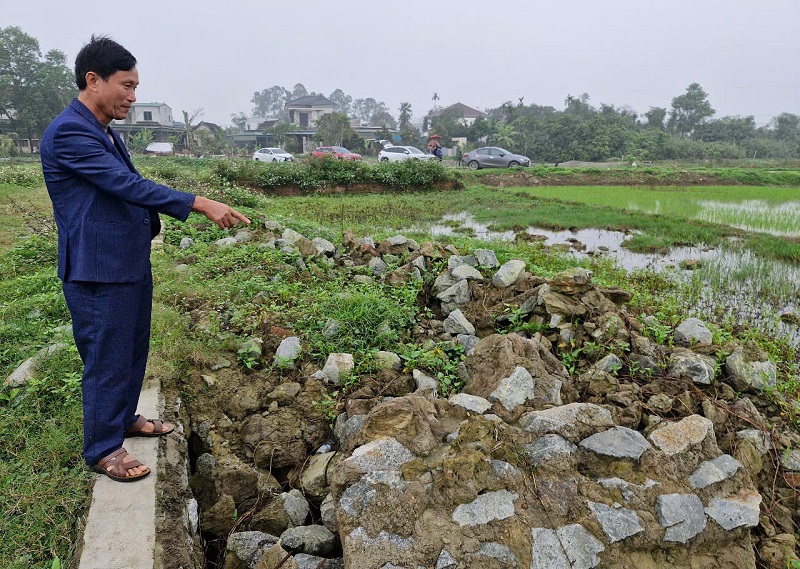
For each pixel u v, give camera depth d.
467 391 4.16
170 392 4.00
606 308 5.46
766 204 19.22
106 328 2.82
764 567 3.28
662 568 2.88
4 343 4.59
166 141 58.19
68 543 2.74
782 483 3.88
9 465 3.21
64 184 2.75
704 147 54.78
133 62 2.86
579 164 47.06
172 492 3.08
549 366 4.39
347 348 4.89
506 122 61.47
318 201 18.28
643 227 13.65
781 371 5.74
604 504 2.96
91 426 2.92
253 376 4.46
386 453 3.01
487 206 17.61
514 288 6.04
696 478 3.19
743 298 8.34
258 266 6.68
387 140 55.00
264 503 3.57
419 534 2.70
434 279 6.56
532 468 3.07
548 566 2.67
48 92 46.97
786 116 74.38
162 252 7.19
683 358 4.70
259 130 70.25
